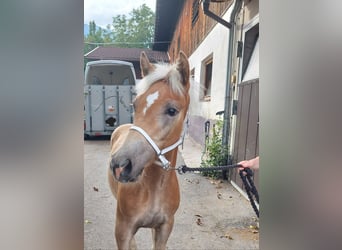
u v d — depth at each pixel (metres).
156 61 1.86
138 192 1.47
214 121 4.73
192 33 7.51
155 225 1.60
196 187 3.49
